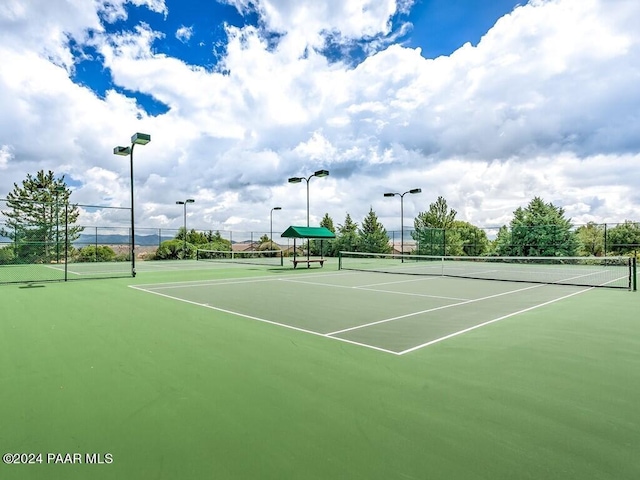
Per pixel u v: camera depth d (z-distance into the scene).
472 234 35.44
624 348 5.03
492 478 2.22
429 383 3.77
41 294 10.64
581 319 7.01
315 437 2.72
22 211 34.66
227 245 38.75
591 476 2.24
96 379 3.94
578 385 3.71
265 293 10.79
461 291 11.31
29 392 3.60
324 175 24.34
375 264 26.02
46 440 2.71
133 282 13.96
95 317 7.27
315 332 6.00
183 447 2.61
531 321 6.83
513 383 3.76
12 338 5.65
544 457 2.44
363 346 5.17
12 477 2.27
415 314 7.55
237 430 2.84
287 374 4.06
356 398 3.41
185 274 17.66
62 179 37.00
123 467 2.38
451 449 2.54
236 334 5.87
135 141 15.23
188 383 3.81
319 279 15.15
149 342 5.40
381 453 2.51
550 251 28.36
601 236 27.73
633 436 2.71
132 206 15.99
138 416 3.08
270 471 2.31
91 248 29.41
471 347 5.10
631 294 10.65
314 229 21.78
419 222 43.72
